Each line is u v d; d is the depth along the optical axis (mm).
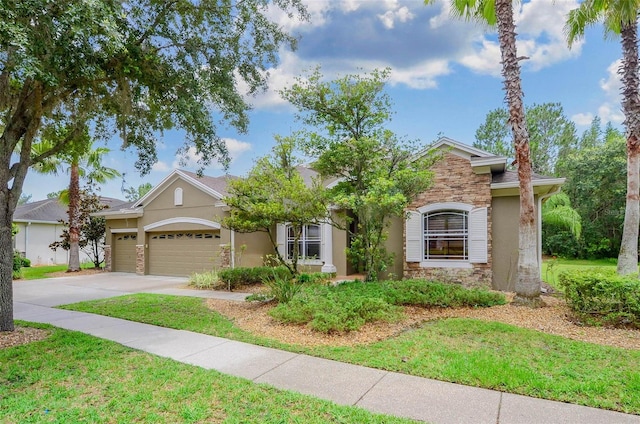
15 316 9055
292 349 6047
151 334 7148
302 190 9984
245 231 11016
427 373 4941
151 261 19203
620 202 27531
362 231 11359
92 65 6457
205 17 8430
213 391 4422
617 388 4352
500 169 12844
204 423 3672
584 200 29156
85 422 3721
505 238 12188
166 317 8578
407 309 8633
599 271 8523
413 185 9906
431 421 3721
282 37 9258
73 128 8898
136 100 8227
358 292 8922
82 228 21594
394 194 9641
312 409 3953
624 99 11836
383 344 6176
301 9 8953
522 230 8953
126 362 5520
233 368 5266
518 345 5996
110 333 7281
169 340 6715
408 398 4246
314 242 15805
